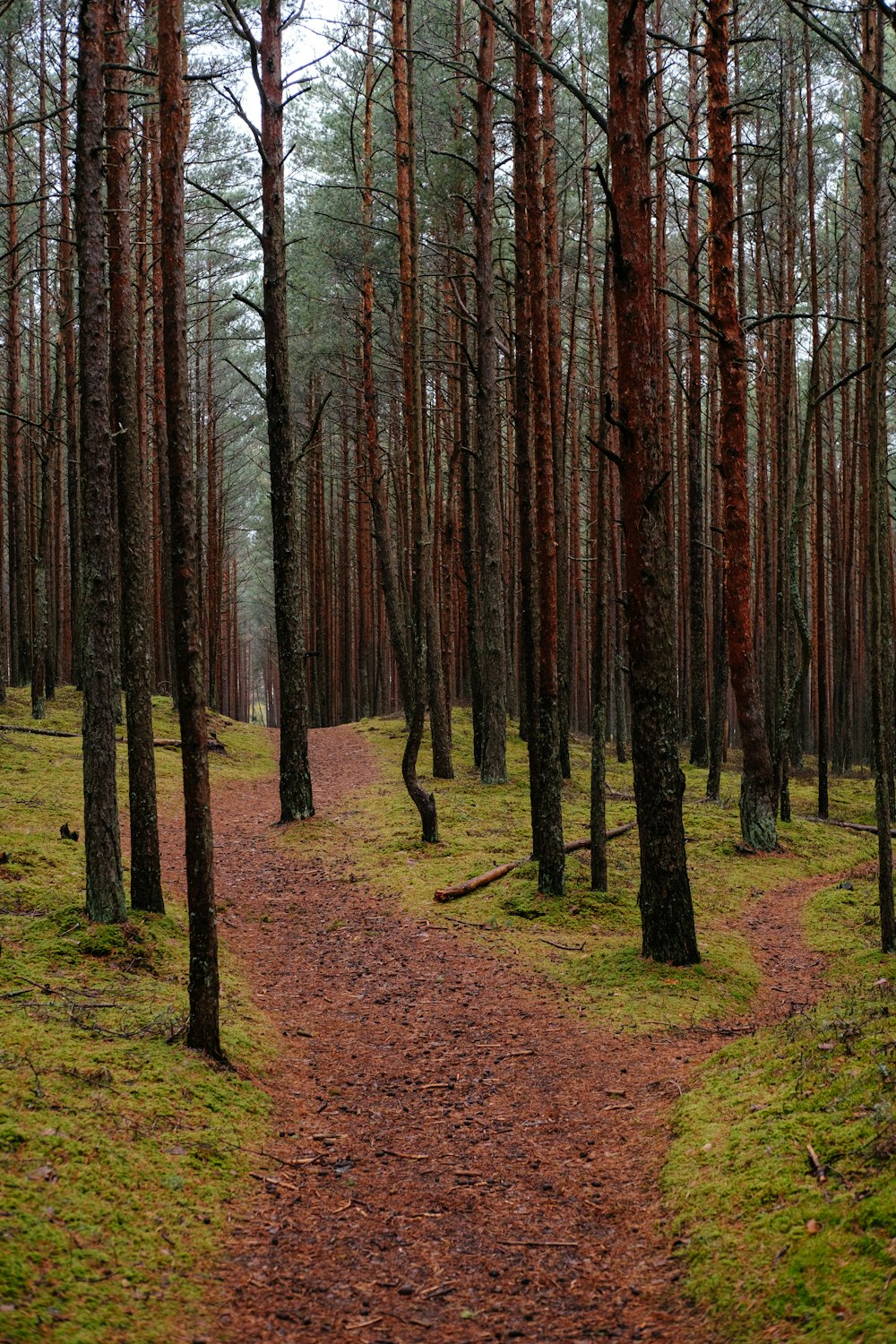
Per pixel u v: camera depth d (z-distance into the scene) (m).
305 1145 5.77
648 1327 3.77
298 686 16.48
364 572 41.97
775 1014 8.20
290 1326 3.90
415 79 20.41
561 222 21.31
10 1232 3.90
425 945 10.48
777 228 23.53
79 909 8.77
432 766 21.94
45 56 20.81
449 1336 3.84
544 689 11.91
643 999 8.49
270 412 16.00
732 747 38.03
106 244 9.77
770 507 28.42
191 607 6.36
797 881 14.23
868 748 32.78
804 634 17.28
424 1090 6.72
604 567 11.72
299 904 12.05
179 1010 7.23
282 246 15.70
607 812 17.12
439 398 28.44
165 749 21.03
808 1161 4.44
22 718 21.45
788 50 19.22
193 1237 4.43
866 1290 3.37
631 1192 5.02
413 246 16.98
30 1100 5.12
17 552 26.02
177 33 6.28
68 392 22.31
